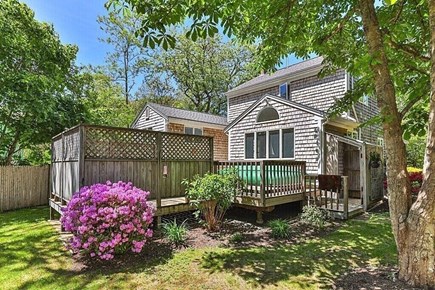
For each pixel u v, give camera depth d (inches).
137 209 163.6
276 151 404.8
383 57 124.9
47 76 395.2
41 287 122.0
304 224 233.6
